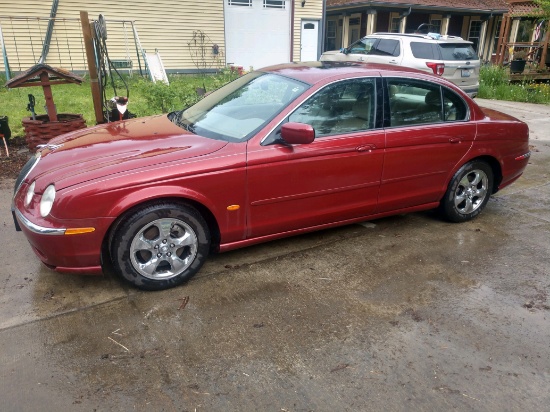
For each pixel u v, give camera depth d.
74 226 3.01
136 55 14.89
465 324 3.15
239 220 3.54
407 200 4.38
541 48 19.78
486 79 15.50
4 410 2.34
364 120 3.98
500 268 3.91
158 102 8.29
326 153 3.72
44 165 3.33
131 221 3.16
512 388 2.59
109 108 7.39
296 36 17.55
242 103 3.99
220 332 2.99
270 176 3.54
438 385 2.60
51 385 2.52
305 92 3.72
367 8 20.27
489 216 5.04
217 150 3.39
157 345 2.85
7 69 12.22
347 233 4.50
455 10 21.72
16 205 3.32
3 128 6.96
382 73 4.08
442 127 4.32
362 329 3.06
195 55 15.93
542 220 4.96
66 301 3.25
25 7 12.97
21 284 3.44
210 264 3.83
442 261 4.00
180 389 2.52
